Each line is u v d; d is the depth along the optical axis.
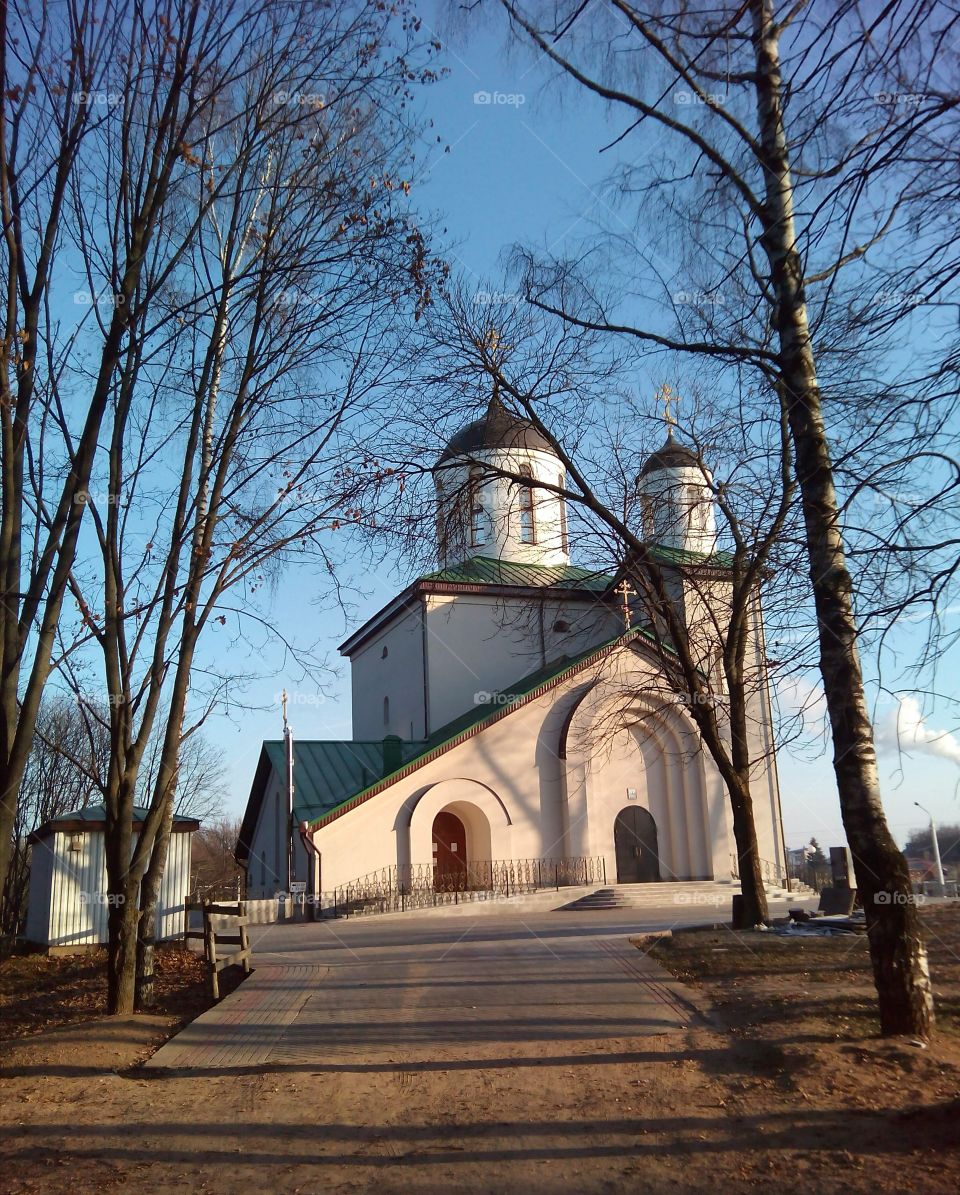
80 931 19.78
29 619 9.86
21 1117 8.03
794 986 11.55
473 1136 7.24
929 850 26.88
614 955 15.12
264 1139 7.40
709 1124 7.13
